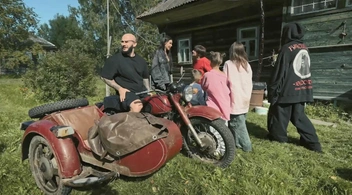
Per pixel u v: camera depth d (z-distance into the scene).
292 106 3.76
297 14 7.39
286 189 2.59
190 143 3.31
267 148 3.68
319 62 7.04
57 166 2.47
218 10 10.05
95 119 2.86
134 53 3.28
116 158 2.43
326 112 6.28
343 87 6.61
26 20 26.06
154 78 4.46
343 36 6.49
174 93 2.98
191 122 3.11
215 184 2.68
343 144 3.94
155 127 2.41
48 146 2.58
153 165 2.36
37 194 2.59
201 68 4.66
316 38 7.04
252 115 5.97
